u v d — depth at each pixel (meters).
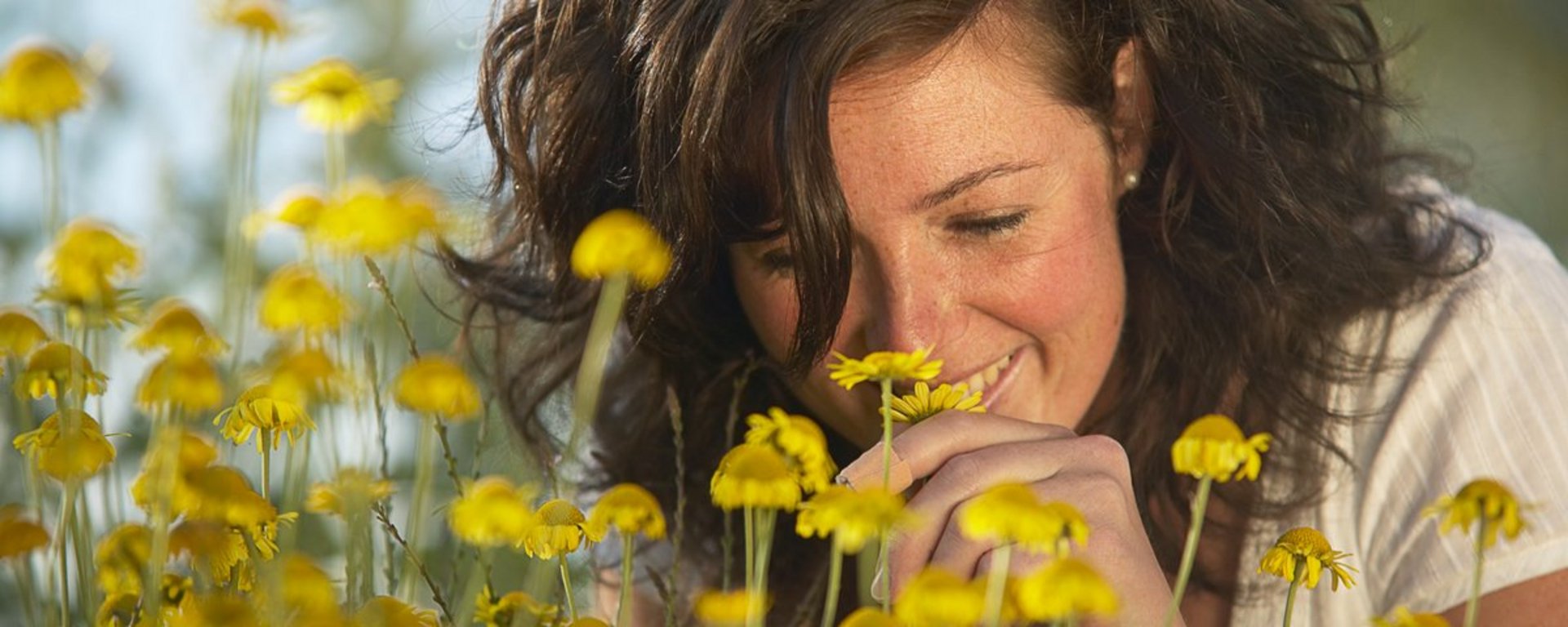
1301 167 2.34
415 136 2.78
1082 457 1.82
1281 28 2.35
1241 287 2.31
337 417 1.93
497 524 1.50
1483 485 1.51
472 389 1.60
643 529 1.65
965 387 1.90
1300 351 2.32
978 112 1.90
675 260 2.06
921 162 1.89
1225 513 2.35
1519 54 6.76
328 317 1.58
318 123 1.99
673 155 2.04
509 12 2.39
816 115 1.87
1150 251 2.34
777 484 1.52
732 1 1.95
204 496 1.50
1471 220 2.46
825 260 1.90
